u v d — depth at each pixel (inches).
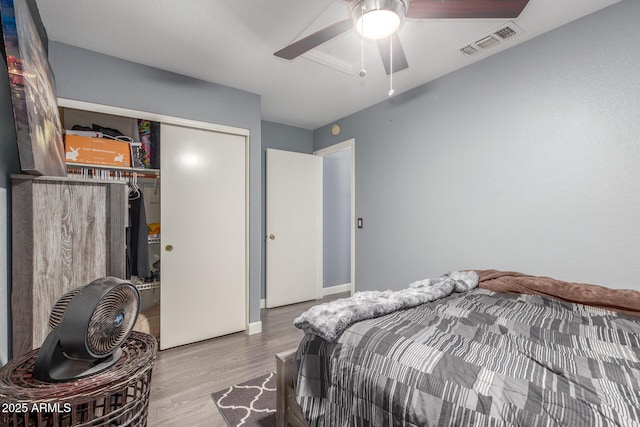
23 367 38.8
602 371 38.2
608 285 70.4
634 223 67.0
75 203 57.5
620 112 68.6
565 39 76.4
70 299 41.9
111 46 85.5
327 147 159.8
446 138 103.3
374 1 50.1
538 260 81.8
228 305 114.3
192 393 76.0
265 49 87.3
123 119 105.6
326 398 48.0
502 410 32.2
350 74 102.5
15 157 57.5
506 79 87.7
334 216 181.8
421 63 95.6
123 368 38.5
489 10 53.8
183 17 73.0
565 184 76.9
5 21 43.3
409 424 37.1
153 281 104.0
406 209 117.3
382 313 57.6
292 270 159.2
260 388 78.4
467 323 55.3
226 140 113.6
